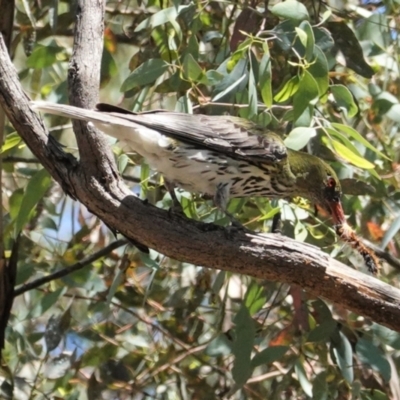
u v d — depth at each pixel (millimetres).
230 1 6332
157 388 6488
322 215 6426
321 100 5770
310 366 5930
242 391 6473
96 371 6516
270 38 5727
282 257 4566
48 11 7070
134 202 4684
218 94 5645
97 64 4922
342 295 4559
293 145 5453
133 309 6930
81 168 4699
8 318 6375
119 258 7020
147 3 6621
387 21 6406
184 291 6633
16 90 4703
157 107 7293
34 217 6938
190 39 5836
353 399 5715
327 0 6820
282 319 6426
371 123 6488
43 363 6605
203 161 5328
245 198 5914
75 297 6738
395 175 6496
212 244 4598
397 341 5812
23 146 6219
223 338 5867
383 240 6043
